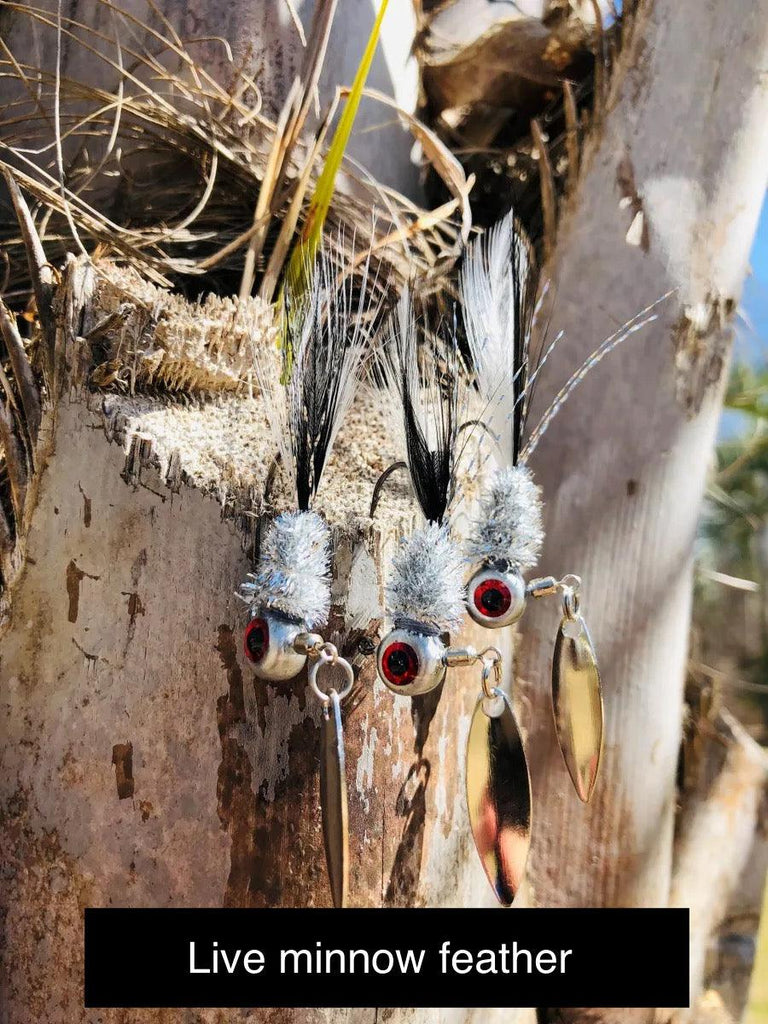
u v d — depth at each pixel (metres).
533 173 0.21
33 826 0.13
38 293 0.13
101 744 0.13
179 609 0.12
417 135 0.18
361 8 0.19
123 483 0.13
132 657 0.13
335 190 0.18
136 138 0.17
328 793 0.11
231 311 0.14
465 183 0.18
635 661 0.18
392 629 0.11
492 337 0.13
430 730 0.14
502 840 0.12
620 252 0.18
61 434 0.13
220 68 0.18
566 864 0.18
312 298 0.13
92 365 0.13
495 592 0.12
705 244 0.18
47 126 0.18
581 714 0.12
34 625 0.13
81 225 0.16
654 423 0.18
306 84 0.16
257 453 0.13
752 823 0.22
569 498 0.18
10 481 0.14
